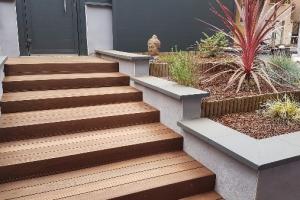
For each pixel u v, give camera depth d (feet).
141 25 21.77
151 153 10.34
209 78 13.87
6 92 12.73
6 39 18.42
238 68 13.52
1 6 17.88
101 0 20.43
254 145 7.98
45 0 19.04
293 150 7.64
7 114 11.32
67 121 10.76
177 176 8.78
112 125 11.58
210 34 24.71
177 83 12.54
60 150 9.41
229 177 8.20
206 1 23.99
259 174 7.02
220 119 10.68
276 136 8.71
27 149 9.44
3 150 9.32
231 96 11.56
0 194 7.77
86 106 12.71
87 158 9.36
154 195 8.23
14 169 8.46
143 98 13.74
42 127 10.41
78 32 20.35
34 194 7.80
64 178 8.69
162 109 12.02
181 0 22.95
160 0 22.09
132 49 21.81
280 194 7.59
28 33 18.98
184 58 13.99
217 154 8.68
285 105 10.68
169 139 10.48
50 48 19.77
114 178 8.70
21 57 17.66
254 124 10.07
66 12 19.75
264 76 12.57
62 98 12.23
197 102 10.55
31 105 11.77
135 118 11.93
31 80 13.07
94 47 21.04
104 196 7.75
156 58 16.84
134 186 8.24
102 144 9.95
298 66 14.52
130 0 20.99
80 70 15.42
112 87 14.55
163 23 22.62
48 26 19.44
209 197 8.63
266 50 15.76
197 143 9.71
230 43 18.65
